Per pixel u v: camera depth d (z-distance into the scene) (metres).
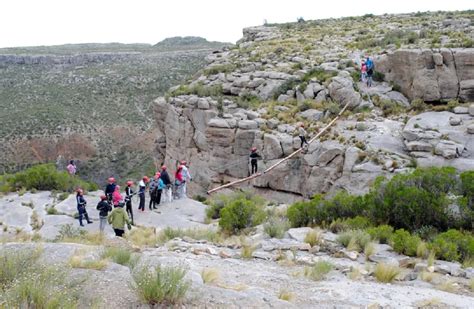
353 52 39.31
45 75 108.12
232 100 36.12
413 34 40.66
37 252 10.16
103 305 8.02
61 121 76.06
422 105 30.06
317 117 31.17
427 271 12.32
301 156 28.80
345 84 32.28
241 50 49.03
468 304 9.70
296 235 15.98
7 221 25.73
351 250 14.21
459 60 29.72
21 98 90.75
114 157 67.94
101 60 125.44
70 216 25.84
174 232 17.70
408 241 14.12
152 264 10.60
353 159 26.38
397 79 32.50
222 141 32.53
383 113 30.42
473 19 48.91
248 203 18.91
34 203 28.36
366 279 11.61
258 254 13.78
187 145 36.50
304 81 35.62
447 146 25.09
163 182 26.23
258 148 30.94
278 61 41.12
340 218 18.47
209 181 33.72
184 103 37.00
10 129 72.00
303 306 9.05
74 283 8.55
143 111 84.69
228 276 11.12
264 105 34.47
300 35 52.84
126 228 21.36
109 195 23.62
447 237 14.59
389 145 26.81
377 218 17.77
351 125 29.36
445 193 17.88
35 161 65.06
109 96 91.62
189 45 158.00
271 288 10.30
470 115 27.69
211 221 22.70
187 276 9.74
